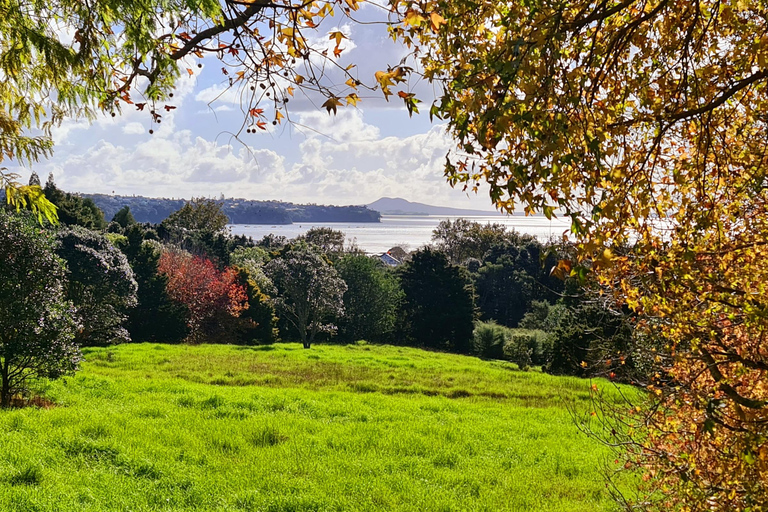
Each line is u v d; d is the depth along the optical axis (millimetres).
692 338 4227
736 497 4449
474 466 11656
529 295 67062
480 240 93438
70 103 4145
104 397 15844
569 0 2922
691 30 3223
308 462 11109
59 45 3752
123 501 8359
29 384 14672
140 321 38344
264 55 3164
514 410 17875
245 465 10742
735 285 4191
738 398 3717
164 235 65062
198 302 42844
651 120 3359
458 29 3311
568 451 12883
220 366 24359
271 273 39250
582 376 25953
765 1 3404
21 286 13039
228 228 73562
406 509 9125
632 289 4512
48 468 9336
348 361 28375
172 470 10039
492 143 3004
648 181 3314
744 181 4164
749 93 3832
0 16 3611
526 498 9727
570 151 2955
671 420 5145
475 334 48000
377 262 56875
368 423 14844
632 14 3492
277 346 37656
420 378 24094
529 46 2707
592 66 3293
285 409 15930
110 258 30406
